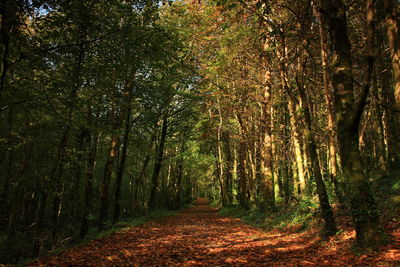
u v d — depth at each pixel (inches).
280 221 509.7
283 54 389.4
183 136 1098.1
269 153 622.5
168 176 1405.0
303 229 400.8
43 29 319.3
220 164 1138.7
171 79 692.1
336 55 266.5
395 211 305.3
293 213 503.2
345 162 250.8
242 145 912.9
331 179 466.9
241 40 560.7
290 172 974.4
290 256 264.7
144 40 369.7
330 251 260.1
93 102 411.8
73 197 661.9
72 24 333.1
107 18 354.3
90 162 569.6
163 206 1283.2
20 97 339.6
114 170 1021.2
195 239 412.5
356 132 250.8
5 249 498.6
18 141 431.5
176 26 600.1
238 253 297.9
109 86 425.4
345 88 258.5
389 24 358.6
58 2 304.2
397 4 406.6
